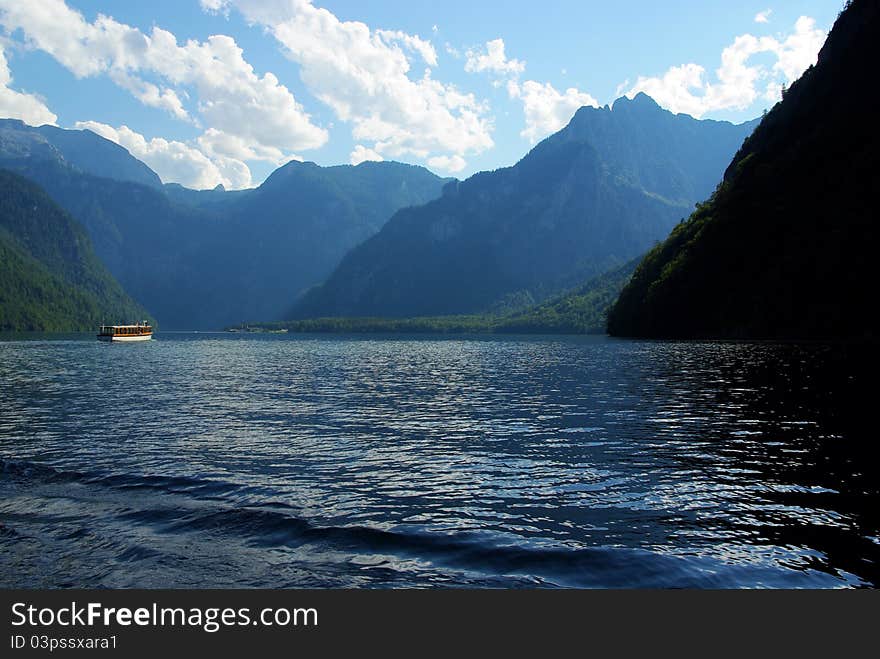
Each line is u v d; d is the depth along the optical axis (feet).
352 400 131.75
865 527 46.16
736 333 414.21
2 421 101.40
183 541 44.19
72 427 95.20
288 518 49.01
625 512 50.67
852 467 64.49
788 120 555.28
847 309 343.26
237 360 301.84
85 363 268.00
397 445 80.74
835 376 154.81
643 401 121.39
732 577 38.29
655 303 513.04
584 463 68.95
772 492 55.72
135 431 91.76
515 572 39.32
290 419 104.12
